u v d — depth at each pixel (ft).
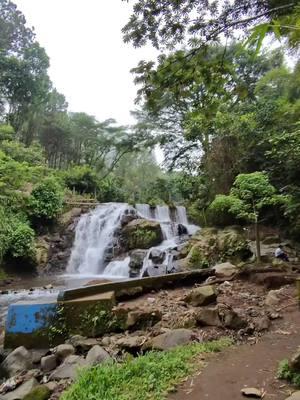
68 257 48.91
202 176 50.01
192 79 13.71
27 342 16.15
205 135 47.62
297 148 27.12
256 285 20.21
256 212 26.78
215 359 10.97
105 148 100.58
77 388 9.24
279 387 8.75
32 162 62.34
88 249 50.72
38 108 91.20
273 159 34.50
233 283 20.80
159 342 12.81
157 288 20.52
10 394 11.36
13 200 45.91
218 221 43.45
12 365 13.94
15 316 16.48
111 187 81.76
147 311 15.96
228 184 41.50
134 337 14.15
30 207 48.83
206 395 8.59
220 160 43.01
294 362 9.14
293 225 33.68
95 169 97.25
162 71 13.35
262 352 11.37
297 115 30.55
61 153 100.48
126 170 125.39
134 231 47.19
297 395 7.79
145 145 82.69
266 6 11.07
